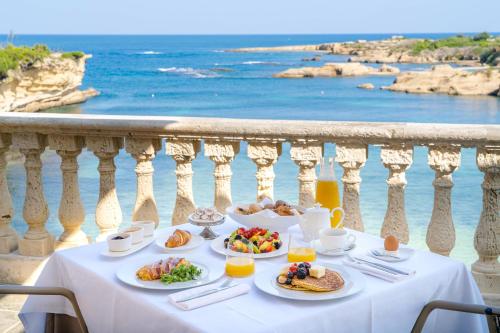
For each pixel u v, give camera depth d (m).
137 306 2.20
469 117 38.59
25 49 42.88
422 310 2.40
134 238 2.80
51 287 2.61
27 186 4.30
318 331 2.05
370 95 55.34
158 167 17.86
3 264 4.38
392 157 3.76
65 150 4.19
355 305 2.15
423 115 40.31
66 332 2.92
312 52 167.88
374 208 12.45
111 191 4.24
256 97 55.81
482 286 3.75
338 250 2.68
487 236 3.69
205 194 13.83
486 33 108.75
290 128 3.83
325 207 3.01
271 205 2.98
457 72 58.00
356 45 151.12
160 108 48.00
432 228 3.80
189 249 2.74
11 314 3.98
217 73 86.94
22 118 4.13
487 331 2.76
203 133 3.97
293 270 2.28
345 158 3.84
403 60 108.75
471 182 14.75
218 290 2.20
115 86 66.44
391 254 2.62
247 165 18.05
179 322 2.01
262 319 2.00
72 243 4.39
